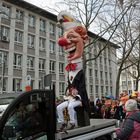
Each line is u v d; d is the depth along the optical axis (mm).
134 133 4871
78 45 7883
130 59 26844
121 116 12164
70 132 5500
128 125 4898
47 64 41844
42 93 5078
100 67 56188
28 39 39125
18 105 4578
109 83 59438
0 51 34594
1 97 4781
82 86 7625
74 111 7094
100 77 56125
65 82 44781
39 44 40938
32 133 4777
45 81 7062
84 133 6035
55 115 5180
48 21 43000
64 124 6758
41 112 5012
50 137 5059
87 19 16641
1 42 34750
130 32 20453
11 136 4262
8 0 35969
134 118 4910
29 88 6320
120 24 18891
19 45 37281
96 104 13758
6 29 35688
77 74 7746
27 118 4727
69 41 7887
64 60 45219
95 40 16609
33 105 4875
